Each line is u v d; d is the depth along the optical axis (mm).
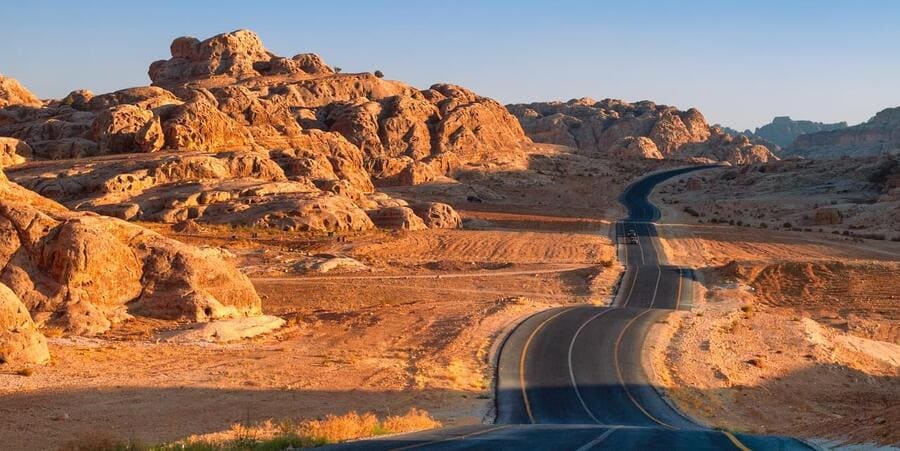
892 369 57594
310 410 35938
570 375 47000
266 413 34875
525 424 32844
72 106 175750
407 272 95438
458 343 54938
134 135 142625
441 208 139625
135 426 31062
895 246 117438
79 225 54125
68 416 32031
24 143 138750
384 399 39719
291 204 119438
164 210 115188
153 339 51219
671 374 48844
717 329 62250
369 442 21312
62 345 47031
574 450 19328
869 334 71562
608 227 141375
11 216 53625
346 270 94312
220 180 127625
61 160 135625
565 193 198375
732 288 88125
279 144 164000
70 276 52594
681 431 26766
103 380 39719
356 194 139500
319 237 113000
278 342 55375
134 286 56344
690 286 88562
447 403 39781
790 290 87750
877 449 19953
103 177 122062
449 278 92312
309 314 68000
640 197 192625
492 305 70625
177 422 32188
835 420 34156
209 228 111312
